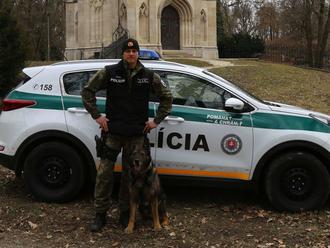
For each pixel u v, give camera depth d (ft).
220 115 20.15
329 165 20.43
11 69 43.32
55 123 20.56
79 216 19.67
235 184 20.27
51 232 18.12
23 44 44.16
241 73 77.25
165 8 127.44
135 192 17.52
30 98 21.03
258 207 21.09
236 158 20.13
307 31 126.00
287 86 68.74
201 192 23.22
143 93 17.71
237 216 20.01
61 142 20.80
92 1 132.98
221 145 20.11
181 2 127.34
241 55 139.95
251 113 20.26
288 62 130.00
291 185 20.13
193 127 20.08
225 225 18.90
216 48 132.36
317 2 126.00
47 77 21.25
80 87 20.98
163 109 17.88
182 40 129.29
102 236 17.72
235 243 17.13
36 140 20.84
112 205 20.97
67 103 20.80
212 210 20.72
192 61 99.35
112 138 17.88
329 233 18.02
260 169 20.16
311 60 125.59
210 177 20.22
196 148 20.15
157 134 20.12
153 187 17.49
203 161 20.11
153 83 17.72
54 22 187.11
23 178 21.16
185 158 20.12
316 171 19.98
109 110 17.81
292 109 20.81
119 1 124.16
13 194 22.56
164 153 20.16
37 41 174.19
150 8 121.08
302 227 18.70
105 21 129.29
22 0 162.40
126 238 17.48
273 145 19.97
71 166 20.75
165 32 128.26
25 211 20.07
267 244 17.03
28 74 21.47
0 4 43.93
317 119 20.36
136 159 16.93
